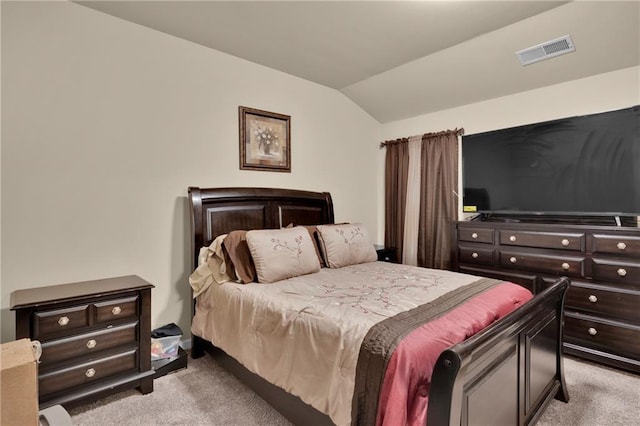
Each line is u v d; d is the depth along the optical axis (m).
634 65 2.68
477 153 3.41
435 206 3.85
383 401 1.25
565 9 2.33
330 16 2.43
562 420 1.87
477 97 3.51
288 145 3.49
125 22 2.48
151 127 2.61
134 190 2.53
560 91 3.05
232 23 2.53
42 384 1.80
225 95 3.03
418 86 3.57
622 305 2.39
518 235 2.89
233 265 2.43
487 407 1.31
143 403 2.03
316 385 1.54
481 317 1.62
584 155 2.76
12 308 1.71
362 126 4.32
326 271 2.73
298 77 3.59
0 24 2.02
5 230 2.04
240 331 2.08
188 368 2.47
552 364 1.95
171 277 2.72
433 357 1.31
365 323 1.50
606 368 2.46
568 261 2.63
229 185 3.06
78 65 2.29
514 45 2.75
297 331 1.70
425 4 2.29
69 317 1.88
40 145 2.15
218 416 1.90
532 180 3.05
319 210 3.68
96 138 2.36
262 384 1.93
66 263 2.24
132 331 2.10
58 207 2.22
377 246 4.27
